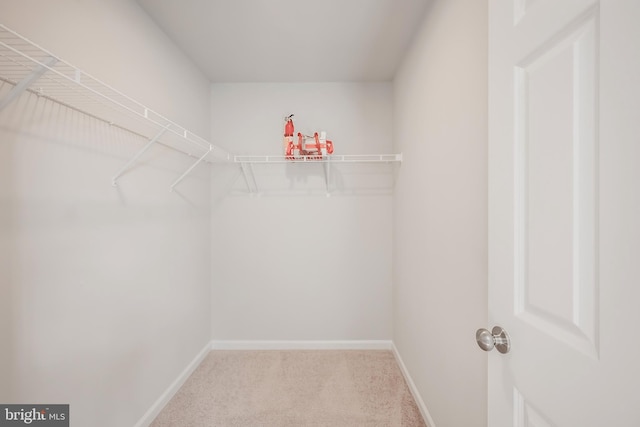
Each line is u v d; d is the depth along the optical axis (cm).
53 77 93
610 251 41
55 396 102
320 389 187
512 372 63
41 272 97
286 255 243
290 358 226
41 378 97
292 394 181
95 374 119
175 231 184
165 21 161
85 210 114
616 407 40
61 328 104
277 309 244
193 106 209
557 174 50
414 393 176
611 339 41
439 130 136
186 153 197
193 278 210
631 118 38
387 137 239
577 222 47
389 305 242
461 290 116
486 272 98
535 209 56
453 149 122
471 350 108
